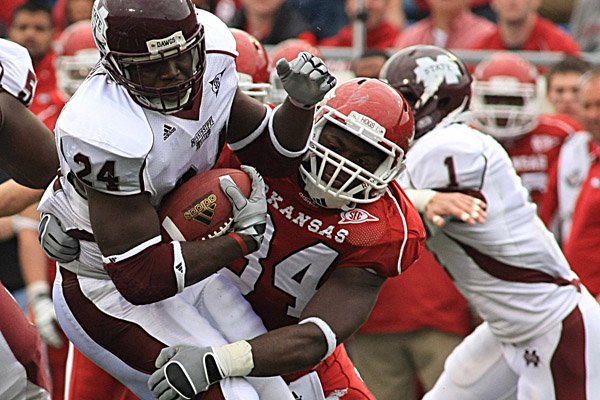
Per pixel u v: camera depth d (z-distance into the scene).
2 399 12.77
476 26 26.11
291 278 12.71
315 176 12.17
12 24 22.88
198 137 11.56
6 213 14.55
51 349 20.08
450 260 15.92
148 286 11.28
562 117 22.05
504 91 21.44
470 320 19.70
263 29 26.00
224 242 11.58
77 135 10.97
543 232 15.66
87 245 12.13
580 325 15.60
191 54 11.09
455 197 14.93
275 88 16.58
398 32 26.75
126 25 10.81
